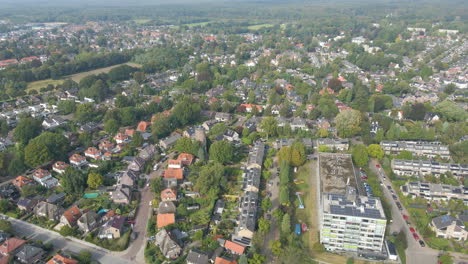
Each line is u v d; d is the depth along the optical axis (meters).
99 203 194.75
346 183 192.88
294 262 147.25
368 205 159.75
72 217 177.50
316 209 191.00
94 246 164.00
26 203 190.00
